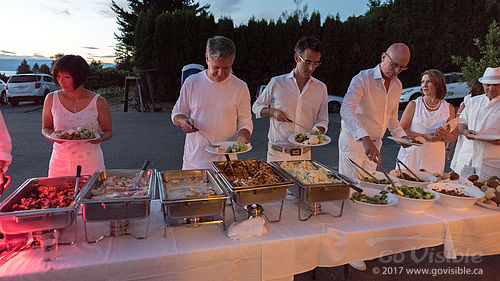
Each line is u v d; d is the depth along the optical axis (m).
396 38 14.33
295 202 1.98
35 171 4.92
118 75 17.95
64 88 2.08
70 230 1.53
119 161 5.60
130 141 7.14
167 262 1.36
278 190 1.62
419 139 2.34
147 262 1.33
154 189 1.56
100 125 2.36
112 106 13.96
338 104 12.11
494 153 2.82
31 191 1.62
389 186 2.02
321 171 1.87
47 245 1.27
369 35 14.15
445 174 2.35
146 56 13.65
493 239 1.90
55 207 1.38
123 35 23.25
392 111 2.82
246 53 13.94
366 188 1.98
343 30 13.93
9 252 1.33
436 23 14.29
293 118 2.75
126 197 1.39
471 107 3.11
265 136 7.99
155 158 5.84
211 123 2.40
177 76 14.12
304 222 1.70
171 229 1.58
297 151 2.70
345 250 1.58
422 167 2.95
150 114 11.65
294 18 14.04
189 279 1.40
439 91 2.94
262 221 1.58
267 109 2.68
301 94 2.68
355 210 1.83
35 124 8.80
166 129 8.68
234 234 1.48
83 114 2.23
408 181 2.17
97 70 17.59
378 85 2.65
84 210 1.36
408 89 12.40
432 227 1.73
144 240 1.46
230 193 1.60
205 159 2.44
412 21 14.26
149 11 13.54
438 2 14.03
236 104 2.43
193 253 1.38
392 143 7.68
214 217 1.66
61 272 1.25
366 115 2.76
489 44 6.36
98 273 1.29
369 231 1.61
